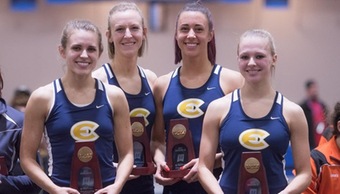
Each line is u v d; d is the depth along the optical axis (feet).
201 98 13.10
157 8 32.27
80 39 11.38
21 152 11.54
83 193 11.33
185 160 12.87
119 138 11.80
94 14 32.55
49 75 33.55
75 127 11.35
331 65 33.19
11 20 33.47
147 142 13.07
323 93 33.35
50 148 11.51
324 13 33.01
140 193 13.52
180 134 12.85
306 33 33.06
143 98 13.34
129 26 12.99
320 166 12.78
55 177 11.45
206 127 11.55
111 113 11.60
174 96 13.21
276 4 32.81
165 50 32.50
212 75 13.24
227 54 32.37
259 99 11.34
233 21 32.53
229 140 11.23
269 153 11.17
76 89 11.51
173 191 13.57
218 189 11.22
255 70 11.22
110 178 11.59
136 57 13.32
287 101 11.42
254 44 11.24
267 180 11.24
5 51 33.60
